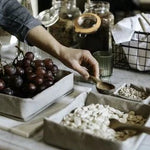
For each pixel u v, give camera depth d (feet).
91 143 2.48
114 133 2.66
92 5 4.44
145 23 4.18
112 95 3.34
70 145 2.56
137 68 4.07
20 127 2.85
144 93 3.42
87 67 3.59
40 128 2.87
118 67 4.21
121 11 7.52
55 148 2.63
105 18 4.25
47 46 3.59
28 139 2.75
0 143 2.71
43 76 3.23
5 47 4.71
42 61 3.42
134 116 2.93
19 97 2.98
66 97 3.40
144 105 2.95
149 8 8.33
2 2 3.59
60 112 2.83
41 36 3.58
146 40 3.91
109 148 2.42
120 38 3.94
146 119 2.88
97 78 3.52
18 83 3.08
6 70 3.15
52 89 3.19
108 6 4.41
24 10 3.65
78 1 5.33
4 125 2.88
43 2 5.15
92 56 3.66
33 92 3.10
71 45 4.61
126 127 2.67
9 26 3.61
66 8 4.63
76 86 3.64
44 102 3.12
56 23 4.56
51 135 2.62
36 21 3.64
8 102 2.95
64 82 3.35
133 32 3.95
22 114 2.93
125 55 4.08
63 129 2.56
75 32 4.31
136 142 2.54
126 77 3.96
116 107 3.06
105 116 2.87
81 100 3.10
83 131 2.51
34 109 3.02
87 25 4.20
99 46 4.25
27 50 4.40
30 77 3.16
